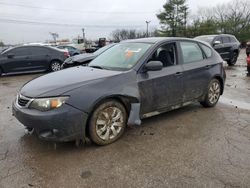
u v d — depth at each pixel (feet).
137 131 14.73
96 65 15.62
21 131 14.79
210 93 18.94
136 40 16.93
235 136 14.11
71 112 11.50
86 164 11.19
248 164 11.23
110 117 12.99
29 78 37.04
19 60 40.09
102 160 11.52
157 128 15.19
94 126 12.38
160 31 189.26
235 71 41.45
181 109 18.88
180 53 16.57
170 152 12.28
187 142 13.34
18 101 12.52
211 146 12.91
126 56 15.23
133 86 13.56
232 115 17.65
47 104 11.34
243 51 102.06
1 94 25.22
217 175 10.42
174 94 15.87
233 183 9.91
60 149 12.51
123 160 11.54
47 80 13.06
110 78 12.98
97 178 10.21
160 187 9.70
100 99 12.24
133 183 9.93
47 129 11.41
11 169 10.82
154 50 15.08
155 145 13.00
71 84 12.09
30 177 10.28
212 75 18.52
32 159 11.62
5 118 17.16
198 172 10.63
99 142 12.69
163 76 15.01
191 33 182.70
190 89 16.96
